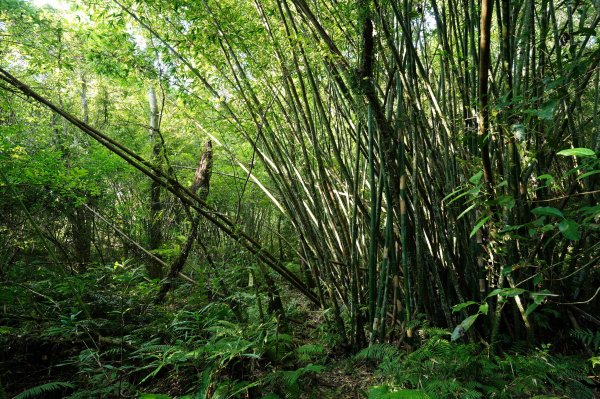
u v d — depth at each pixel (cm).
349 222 327
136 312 336
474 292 249
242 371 231
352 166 339
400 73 230
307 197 336
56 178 432
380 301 257
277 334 246
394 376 203
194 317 273
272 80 306
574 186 197
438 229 247
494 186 188
